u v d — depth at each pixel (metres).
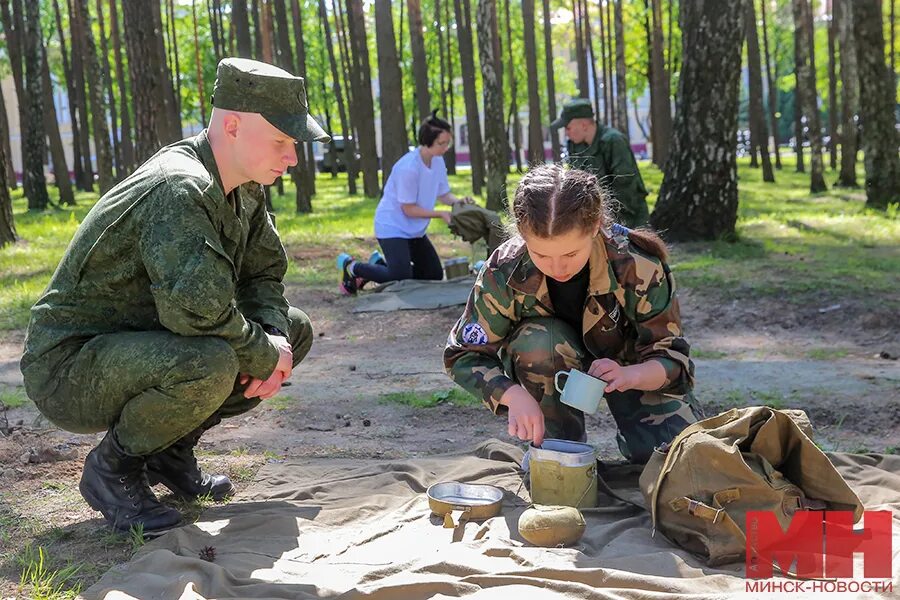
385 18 17.98
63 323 3.22
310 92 36.44
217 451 4.46
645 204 8.70
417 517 3.41
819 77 40.97
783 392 5.29
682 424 3.56
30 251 12.95
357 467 4.14
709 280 8.73
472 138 21.23
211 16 28.36
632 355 3.64
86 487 3.37
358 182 32.75
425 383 5.93
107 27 33.44
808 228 12.75
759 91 23.92
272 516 3.40
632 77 38.44
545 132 45.94
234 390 3.45
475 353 3.56
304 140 3.17
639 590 2.61
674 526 3.00
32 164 21.98
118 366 3.07
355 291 9.30
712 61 11.09
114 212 3.10
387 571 2.87
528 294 3.46
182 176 3.07
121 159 30.19
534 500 3.44
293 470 4.10
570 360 3.51
